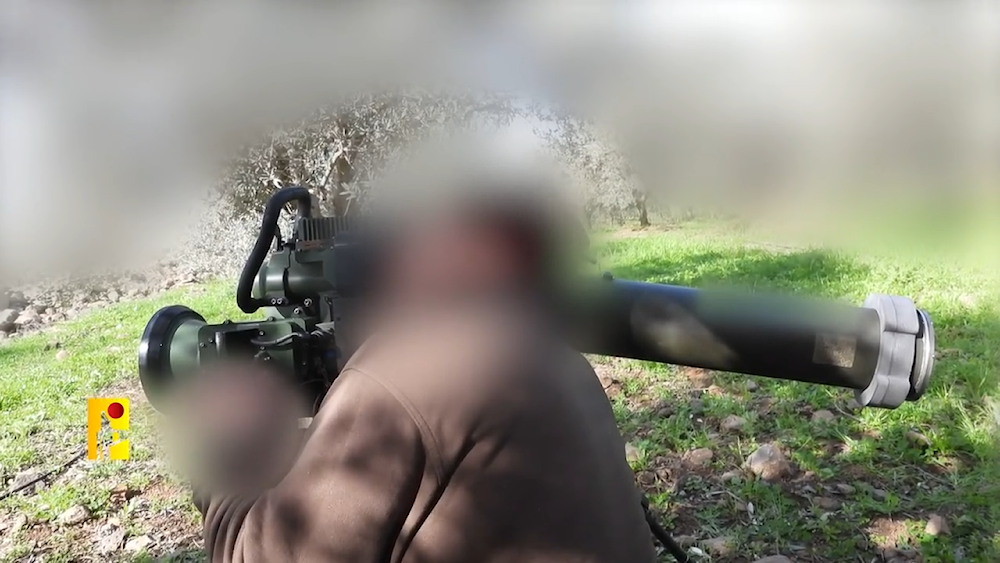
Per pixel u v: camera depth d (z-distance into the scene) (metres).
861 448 3.43
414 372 1.12
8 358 6.81
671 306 1.49
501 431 1.10
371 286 1.40
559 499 1.13
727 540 2.86
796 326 1.47
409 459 1.10
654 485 3.33
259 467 1.40
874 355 1.47
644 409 4.14
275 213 1.88
